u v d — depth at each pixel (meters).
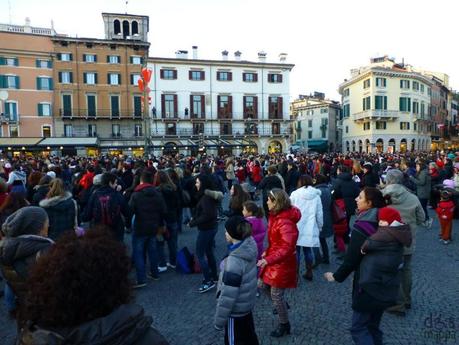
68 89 45.50
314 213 6.30
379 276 3.30
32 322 1.42
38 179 8.28
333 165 18.98
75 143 39.38
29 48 44.09
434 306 5.32
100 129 46.94
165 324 4.95
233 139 49.78
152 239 6.58
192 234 10.09
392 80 53.44
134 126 47.84
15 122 43.66
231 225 3.57
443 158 21.48
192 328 4.83
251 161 20.33
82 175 11.03
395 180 5.12
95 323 1.38
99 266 1.42
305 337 4.54
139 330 1.44
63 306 1.35
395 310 5.05
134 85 47.47
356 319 3.49
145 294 6.02
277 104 52.41
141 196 6.20
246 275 3.51
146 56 47.94
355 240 3.45
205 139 47.28
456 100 83.25
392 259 3.30
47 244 3.47
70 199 5.45
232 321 3.50
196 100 49.22
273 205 4.45
